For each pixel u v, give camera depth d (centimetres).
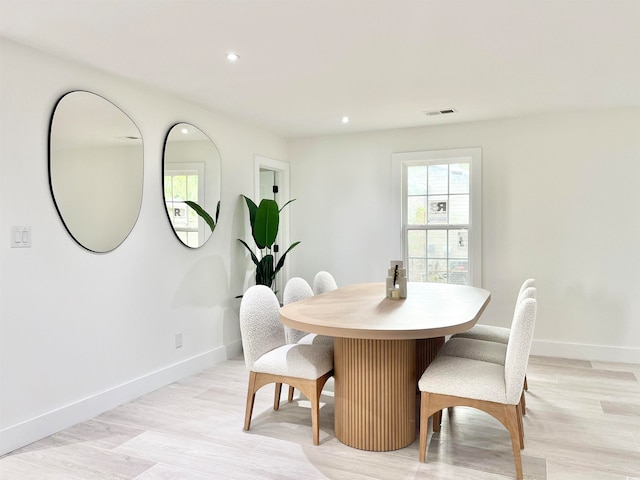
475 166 456
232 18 229
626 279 411
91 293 301
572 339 428
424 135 478
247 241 469
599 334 420
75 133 289
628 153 407
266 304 294
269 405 319
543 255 435
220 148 426
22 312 260
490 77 323
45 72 272
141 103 339
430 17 228
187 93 359
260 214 439
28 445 260
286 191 538
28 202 263
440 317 246
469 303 292
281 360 267
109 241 313
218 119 423
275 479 223
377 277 504
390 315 252
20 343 259
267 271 457
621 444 258
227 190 436
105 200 310
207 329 411
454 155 464
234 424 287
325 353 275
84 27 238
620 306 413
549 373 382
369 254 507
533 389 346
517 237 443
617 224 412
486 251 454
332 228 523
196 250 396
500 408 224
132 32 244
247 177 466
